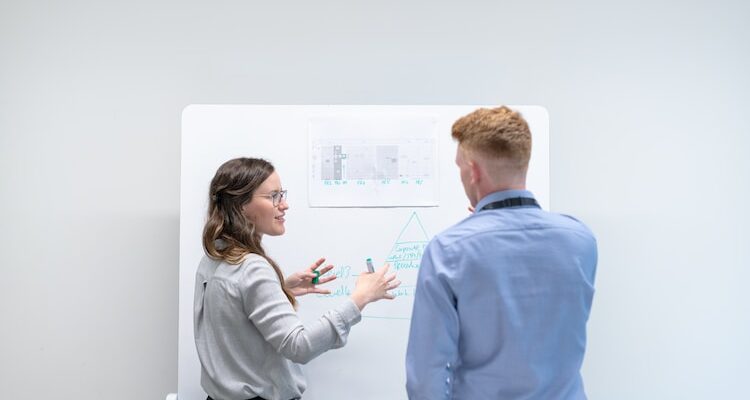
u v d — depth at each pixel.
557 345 1.11
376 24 1.97
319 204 1.74
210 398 1.46
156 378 1.88
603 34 2.01
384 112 1.76
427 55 1.97
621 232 1.99
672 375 1.97
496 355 1.10
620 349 1.97
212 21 1.94
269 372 1.39
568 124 1.99
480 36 1.98
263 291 1.34
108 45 1.92
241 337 1.37
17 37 1.91
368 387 1.72
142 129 1.91
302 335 1.30
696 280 1.99
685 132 2.01
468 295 1.09
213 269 1.41
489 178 1.15
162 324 1.89
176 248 1.90
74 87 1.91
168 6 1.94
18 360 1.86
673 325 1.98
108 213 1.89
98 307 1.88
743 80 2.02
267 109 1.75
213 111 1.73
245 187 1.46
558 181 1.98
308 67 1.94
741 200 2.00
